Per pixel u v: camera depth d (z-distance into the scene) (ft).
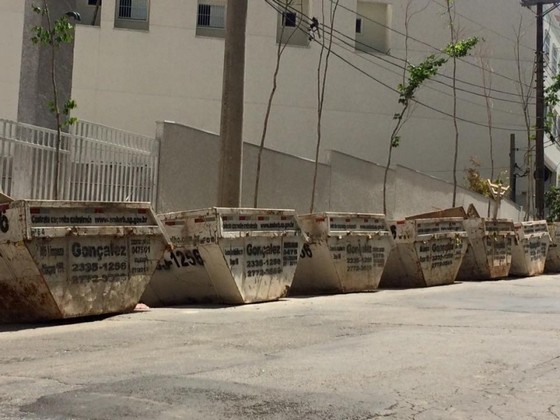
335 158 79.77
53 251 31.32
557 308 41.45
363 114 116.06
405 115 118.32
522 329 32.14
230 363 23.66
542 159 105.70
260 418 17.20
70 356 24.82
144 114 107.55
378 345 27.30
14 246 30.50
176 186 58.08
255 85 111.34
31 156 45.06
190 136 59.52
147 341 28.02
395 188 90.12
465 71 124.26
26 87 89.15
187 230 40.78
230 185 48.26
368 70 116.47
